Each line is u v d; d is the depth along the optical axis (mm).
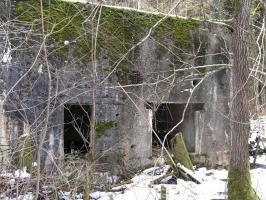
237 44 7703
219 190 8977
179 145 9922
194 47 10852
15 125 8117
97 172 8992
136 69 9898
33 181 6535
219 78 11312
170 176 9367
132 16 9945
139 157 10008
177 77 10477
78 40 9023
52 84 8555
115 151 9586
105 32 9484
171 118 12297
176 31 10602
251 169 11219
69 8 8961
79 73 8977
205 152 11156
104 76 9414
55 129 8594
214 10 11938
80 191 7496
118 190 8656
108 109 9523
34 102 8344
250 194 7672
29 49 8289
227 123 11477
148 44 10109
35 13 8516
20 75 8242
